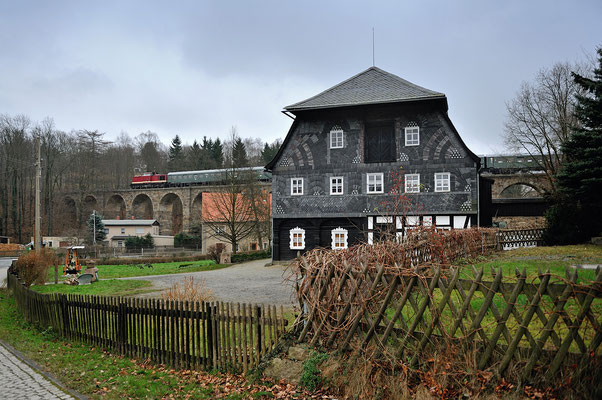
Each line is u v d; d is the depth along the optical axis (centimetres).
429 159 2761
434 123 2764
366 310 652
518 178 4547
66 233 7719
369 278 654
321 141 2989
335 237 2941
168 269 3641
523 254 1933
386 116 2862
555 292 499
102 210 8694
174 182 8262
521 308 574
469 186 2681
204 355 813
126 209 8581
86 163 8838
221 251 4044
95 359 955
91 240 6781
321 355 685
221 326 796
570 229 2314
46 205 7819
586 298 480
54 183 8038
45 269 2452
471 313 558
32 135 7744
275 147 10731
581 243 2302
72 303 1148
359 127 2912
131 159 11106
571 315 512
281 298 1627
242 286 2053
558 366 501
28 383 816
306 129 3025
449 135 2734
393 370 606
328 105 2850
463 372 551
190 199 7831
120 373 847
